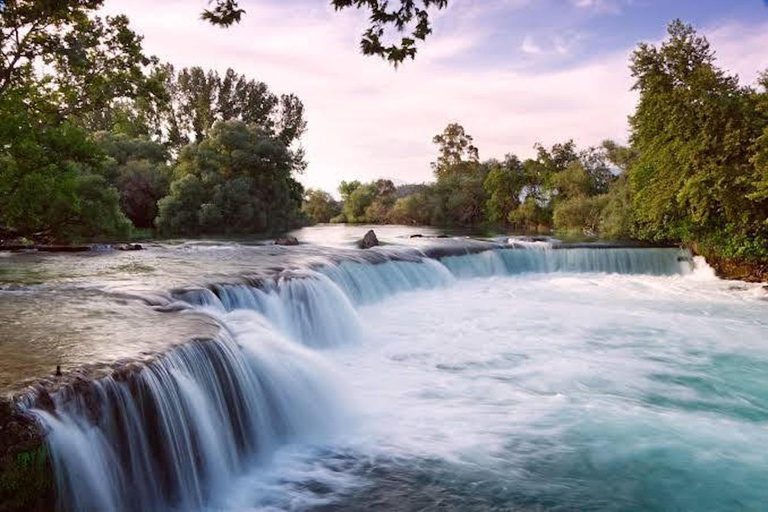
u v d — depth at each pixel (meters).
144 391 6.33
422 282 20.88
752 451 8.02
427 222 74.06
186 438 6.70
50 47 17.94
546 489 6.99
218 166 46.78
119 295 10.98
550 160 68.75
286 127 68.00
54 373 6.11
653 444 8.20
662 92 26.95
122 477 5.88
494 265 24.89
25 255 19.58
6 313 9.38
